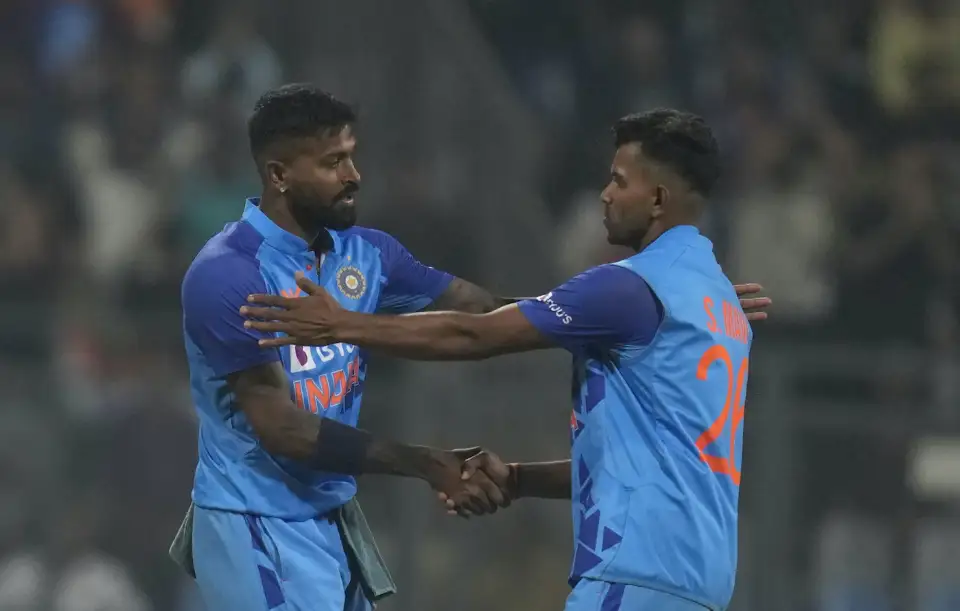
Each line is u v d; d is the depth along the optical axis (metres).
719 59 34.91
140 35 36.16
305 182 13.16
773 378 25.02
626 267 12.54
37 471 27.05
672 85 35.34
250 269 13.07
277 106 13.16
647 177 12.85
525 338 12.35
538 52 36.62
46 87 35.59
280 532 13.24
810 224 31.08
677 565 12.18
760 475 24.72
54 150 34.28
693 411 12.41
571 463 13.20
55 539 26.84
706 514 12.35
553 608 25.64
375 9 36.22
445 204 33.47
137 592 26.67
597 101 35.75
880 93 33.59
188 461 27.11
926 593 24.33
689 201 12.93
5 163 34.00
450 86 35.78
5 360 27.33
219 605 13.29
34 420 27.14
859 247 30.81
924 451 24.50
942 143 32.81
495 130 35.41
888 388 24.83
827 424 24.67
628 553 12.19
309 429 12.91
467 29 36.75
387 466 13.11
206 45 36.03
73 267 32.53
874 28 34.25
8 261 32.41
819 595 24.42
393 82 35.69
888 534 24.45
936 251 30.70
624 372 12.56
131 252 32.69
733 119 33.59
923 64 33.62
